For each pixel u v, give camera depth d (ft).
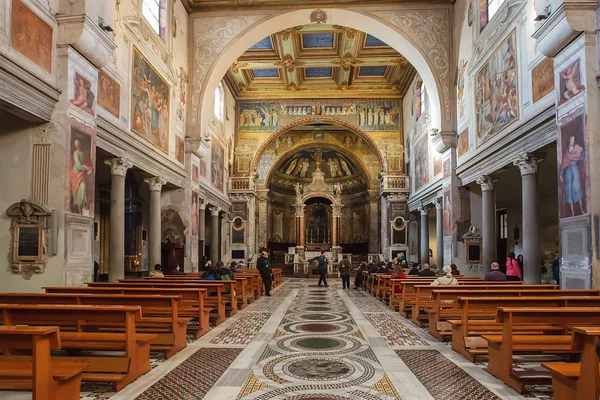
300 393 17.19
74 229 33.40
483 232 52.70
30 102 30.19
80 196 34.50
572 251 30.73
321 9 64.95
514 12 43.50
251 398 16.63
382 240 100.83
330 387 17.92
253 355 23.21
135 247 63.93
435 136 64.34
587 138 29.19
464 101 58.65
